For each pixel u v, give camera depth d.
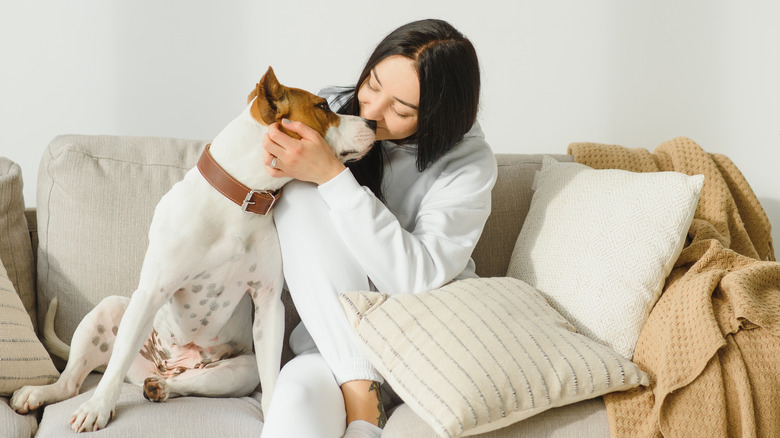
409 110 1.51
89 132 2.34
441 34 1.50
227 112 2.42
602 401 1.43
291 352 1.79
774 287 1.51
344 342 1.45
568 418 1.37
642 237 1.58
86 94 2.32
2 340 1.44
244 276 1.52
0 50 2.26
